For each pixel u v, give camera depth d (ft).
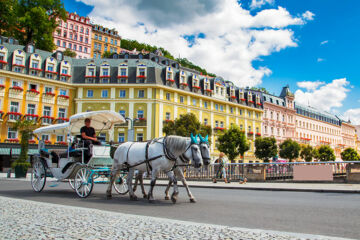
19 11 179.32
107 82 154.40
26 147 81.51
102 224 17.93
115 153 35.12
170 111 157.07
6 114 132.46
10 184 56.90
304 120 273.13
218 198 35.06
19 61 141.28
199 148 30.53
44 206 25.12
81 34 326.03
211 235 15.28
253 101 212.23
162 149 30.68
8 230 16.24
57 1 194.70
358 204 29.32
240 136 152.35
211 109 177.99
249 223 19.69
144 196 35.06
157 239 14.51
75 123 40.40
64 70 153.69
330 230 17.69
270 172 65.05
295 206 27.73
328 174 59.06
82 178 34.63
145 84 151.02
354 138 392.68
